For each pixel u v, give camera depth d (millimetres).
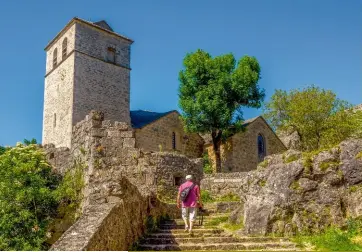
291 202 12125
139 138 32094
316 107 27141
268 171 13305
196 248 10320
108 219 8867
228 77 34156
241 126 34719
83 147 14336
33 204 14891
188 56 35656
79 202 13812
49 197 14672
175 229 12719
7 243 13797
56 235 13930
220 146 36156
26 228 14305
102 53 35375
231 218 14039
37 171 15820
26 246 13492
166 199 23188
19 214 14320
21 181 15484
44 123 36188
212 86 33719
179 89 35344
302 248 10359
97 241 8055
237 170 34812
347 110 27047
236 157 35094
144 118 36750
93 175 13258
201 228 12766
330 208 11812
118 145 13836
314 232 11570
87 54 34094
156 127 33688
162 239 10930
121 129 14016
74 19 33750
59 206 14539
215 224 14109
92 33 35000
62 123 33156
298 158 12984
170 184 23891
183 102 34062
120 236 9586
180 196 11711
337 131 25141
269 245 10500
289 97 30109
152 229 12375
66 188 14578
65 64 34219
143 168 13906
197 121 33875
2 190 15102
